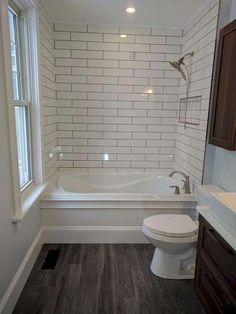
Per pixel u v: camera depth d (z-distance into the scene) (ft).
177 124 10.04
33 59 6.73
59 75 9.45
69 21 8.96
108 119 9.96
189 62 8.66
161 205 7.95
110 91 9.72
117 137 10.14
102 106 9.83
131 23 9.06
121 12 8.09
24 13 6.45
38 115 7.09
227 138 5.46
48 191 7.89
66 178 9.40
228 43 5.42
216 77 5.99
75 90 9.61
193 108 8.35
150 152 10.36
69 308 5.41
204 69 7.45
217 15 6.61
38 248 7.34
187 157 8.89
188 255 6.46
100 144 10.14
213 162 7.39
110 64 9.50
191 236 6.04
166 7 7.62
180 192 8.42
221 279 4.42
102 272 6.64
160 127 10.18
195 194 8.01
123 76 9.64
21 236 5.87
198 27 7.91
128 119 10.02
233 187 6.22
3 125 4.64
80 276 6.45
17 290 5.52
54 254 7.41
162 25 9.20
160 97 9.91
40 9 7.10
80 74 9.50
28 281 6.19
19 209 5.35
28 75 6.80
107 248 7.84
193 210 8.01
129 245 8.06
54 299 5.64
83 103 9.74
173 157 10.48
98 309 5.42
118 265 6.98
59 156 10.11
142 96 9.86
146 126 10.12
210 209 5.13
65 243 8.04
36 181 7.50
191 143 8.51
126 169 10.44
